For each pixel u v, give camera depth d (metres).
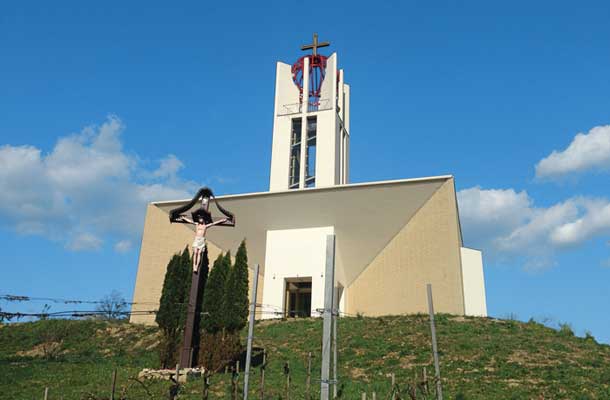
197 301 20.45
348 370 20.62
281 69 44.38
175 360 20.36
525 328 25.95
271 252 36.44
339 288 35.97
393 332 25.50
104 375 20.06
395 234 35.59
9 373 20.52
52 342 27.98
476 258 32.78
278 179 40.88
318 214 36.31
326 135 41.00
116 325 31.17
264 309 34.97
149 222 40.75
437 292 31.75
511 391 16.91
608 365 19.69
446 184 33.53
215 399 16.16
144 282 38.84
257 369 20.67
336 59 42.81
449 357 21.14
